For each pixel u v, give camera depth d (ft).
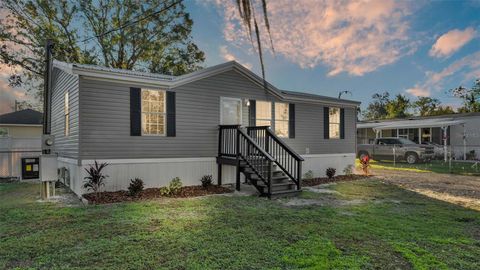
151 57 70.85
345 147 46.55
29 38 60.03
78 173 26.18
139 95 28.50
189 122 31.42
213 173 33.04
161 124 30.53
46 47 27.81
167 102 30.07
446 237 15.56
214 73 32.83
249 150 29.63
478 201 25.40
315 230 16.51
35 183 36.94
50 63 27.73
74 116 27.58
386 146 65.41
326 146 43.91
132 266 11.69
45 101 27.37
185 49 72.69
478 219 19.29
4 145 41.04
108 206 22.22
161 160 29.68
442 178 40.78
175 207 21.98
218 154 33.09
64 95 32.99
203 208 21.79
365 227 17.13
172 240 14.66
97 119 26.40
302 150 41.04
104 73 26.27
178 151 30.71
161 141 29.73
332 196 27.55
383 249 13.73
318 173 42.68
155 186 29.32
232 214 20.03
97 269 11.44
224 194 28.19
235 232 16.02
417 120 77.61
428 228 17.11
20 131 69.56
